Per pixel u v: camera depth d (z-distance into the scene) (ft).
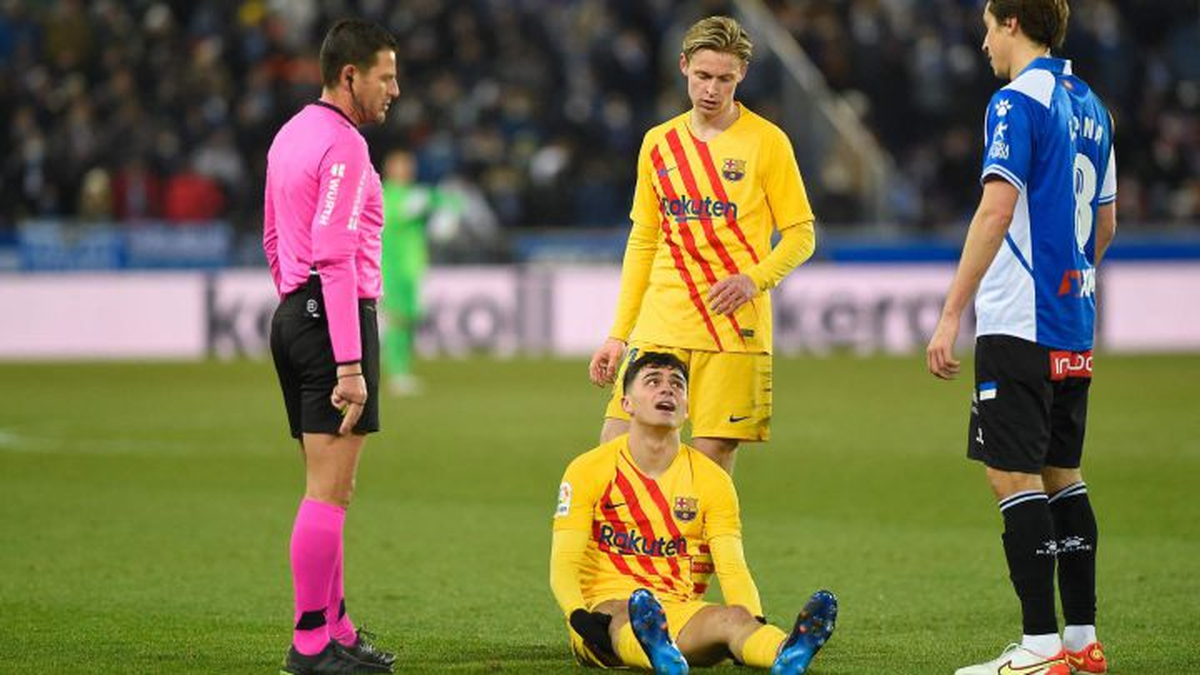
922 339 285.02
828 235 285.64
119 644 81.30
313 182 72.43
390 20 316.60
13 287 278.46
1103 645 80.23
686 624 71.67
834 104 309.22
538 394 217.15
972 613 88.99
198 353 281.54
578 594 73.92
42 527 119.55
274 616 88.89
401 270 223.51
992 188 70.59
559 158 298.35
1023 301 71.56
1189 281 286.25
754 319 82.17
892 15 327.47
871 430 177.58
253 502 131.64
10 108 298.15
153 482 142.61
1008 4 73.41
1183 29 343.67
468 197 287.07
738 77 81.66
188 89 299.17
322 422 72.95
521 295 285.84
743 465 151.74
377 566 104.83
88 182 282.97
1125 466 147.43
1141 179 311.27
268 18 308.40
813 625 67.15
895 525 119.96
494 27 319.06
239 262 283.38
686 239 82.53
